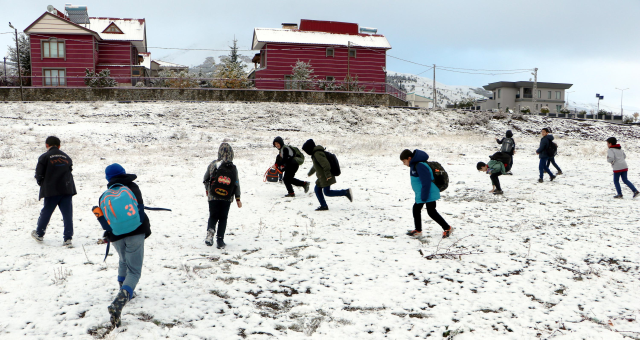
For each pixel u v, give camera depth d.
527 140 27.19
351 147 20.48
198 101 32.00
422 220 8.16
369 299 4.59
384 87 40.34
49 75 35.69
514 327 3.99
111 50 38.53
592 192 10.77
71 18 37.84
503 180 12.85
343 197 10.35
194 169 13.96
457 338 3.79
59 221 7.68
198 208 8.99
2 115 24.42
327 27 44.44
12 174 11.98
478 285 4.98
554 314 4.24
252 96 33.81
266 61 39.81
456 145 22.89
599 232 7.12
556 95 78.25
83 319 3.96
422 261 5.79
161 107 28.89
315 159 8.68
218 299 4.55
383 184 11.96
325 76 41.12
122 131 22.34
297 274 5.32
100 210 4.05
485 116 32.91
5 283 4.79
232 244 6.56
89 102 29.89
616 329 3.93
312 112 30.67
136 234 4.12
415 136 27.44
